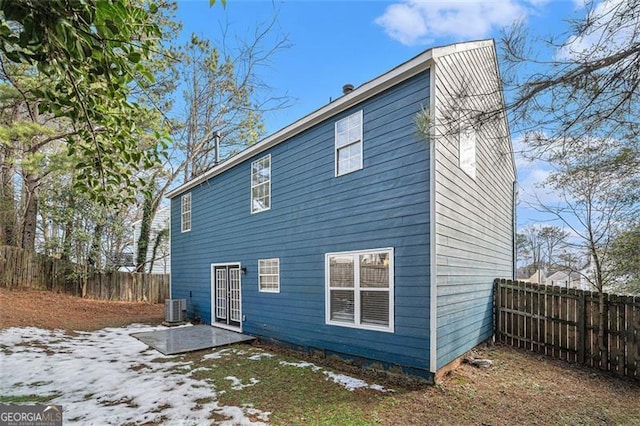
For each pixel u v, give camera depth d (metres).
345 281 6.47
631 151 3.43
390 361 5.59
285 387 5.11
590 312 6.41
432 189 5.20
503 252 10.12
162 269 19.88
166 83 13.98
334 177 6.83
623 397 4.92
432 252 5.15
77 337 8.79
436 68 5.31
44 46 1.96
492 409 4.34
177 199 13.38
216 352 7.40
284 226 8.05
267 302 8.43
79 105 2.77
